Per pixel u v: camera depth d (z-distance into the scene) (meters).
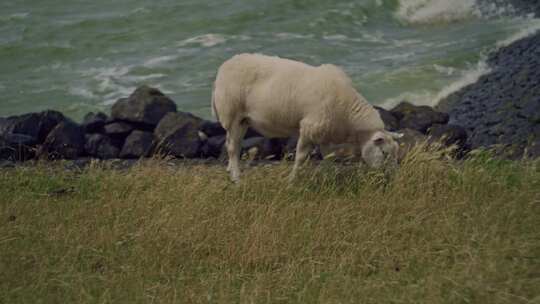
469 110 39.00
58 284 16.72
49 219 20.30
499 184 21.09
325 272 16.77
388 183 21.55
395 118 32.75
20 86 48.31
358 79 45.62
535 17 56.47
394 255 17.59
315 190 21.73
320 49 53.19
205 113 41.59
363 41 55.19
